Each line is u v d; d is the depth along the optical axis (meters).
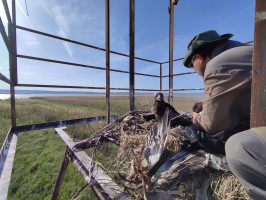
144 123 2.25
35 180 4.17
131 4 3.16
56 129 2.59
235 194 0.93
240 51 1.01
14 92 2.27
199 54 1.34
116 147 4.80
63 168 2.19
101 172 1.21
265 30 0.66
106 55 2.89
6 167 1.35
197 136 1.16
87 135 6.19
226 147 0.83
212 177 1.07
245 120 0.98
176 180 1.04
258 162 0.68
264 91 0.69
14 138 2.07
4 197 0.99
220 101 0.99
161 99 2.06
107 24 2.85
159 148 1.27
